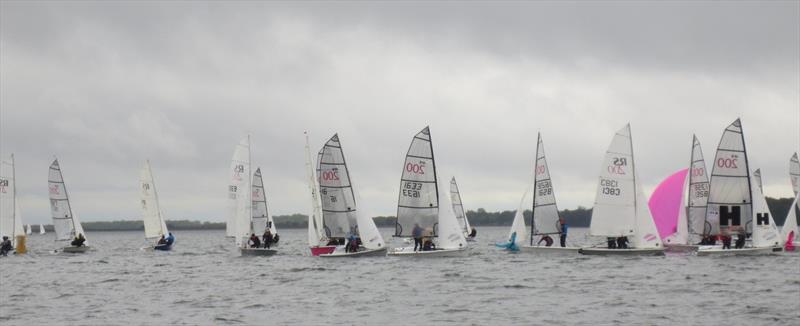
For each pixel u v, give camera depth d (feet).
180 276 194.29
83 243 308.60
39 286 174.60
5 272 210.59
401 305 136.56
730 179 215.72
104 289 167.43
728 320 119.24
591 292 149.38
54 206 303.68
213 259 257.96
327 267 203.51
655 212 243.40
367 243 226.17
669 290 150.71
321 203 234.17
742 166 214.90
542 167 231.91
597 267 193.57
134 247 410.31
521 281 167.22
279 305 138.72
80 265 237.25
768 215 215.92
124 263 245.04
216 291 160.04
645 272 180.86
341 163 230.07
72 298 153.07
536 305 134.82
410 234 216.54
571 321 119.65
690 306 132.05
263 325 120.06
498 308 132.26
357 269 195.93
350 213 230.68
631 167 219.82
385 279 173.37
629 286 156.97
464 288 156.97
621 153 220.02
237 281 178.19
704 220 233.96
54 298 153.38
